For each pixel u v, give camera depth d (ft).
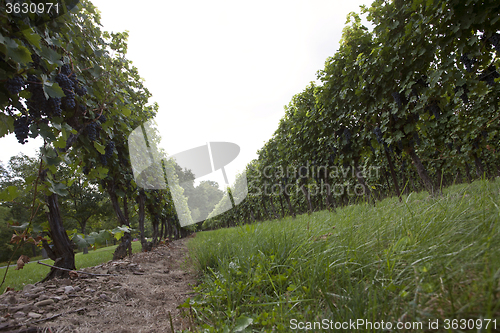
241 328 4.71
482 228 4.78
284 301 5.13
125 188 17.02
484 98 16.92
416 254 4.81
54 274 9.27
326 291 4.86
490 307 2.77
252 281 6.64
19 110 6.47
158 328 5.58
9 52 5.10
